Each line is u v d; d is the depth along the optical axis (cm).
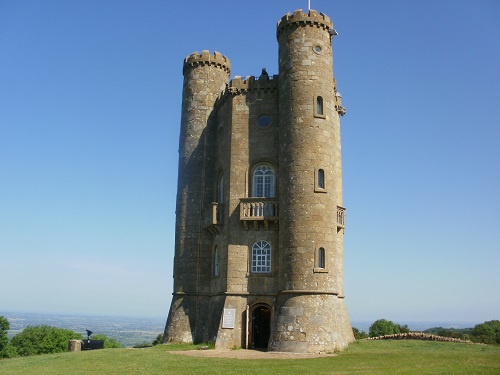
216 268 4209
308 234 3525
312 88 3775
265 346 3878
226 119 4344
